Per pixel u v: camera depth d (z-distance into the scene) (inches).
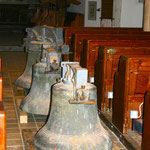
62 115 129.8
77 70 117.2
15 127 175.5
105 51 189.3
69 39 281.7
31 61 223.9
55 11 615.5
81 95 117.2
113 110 176.4
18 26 791.7
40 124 181.6
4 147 72.5
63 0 681.6
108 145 132.0
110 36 247.1
